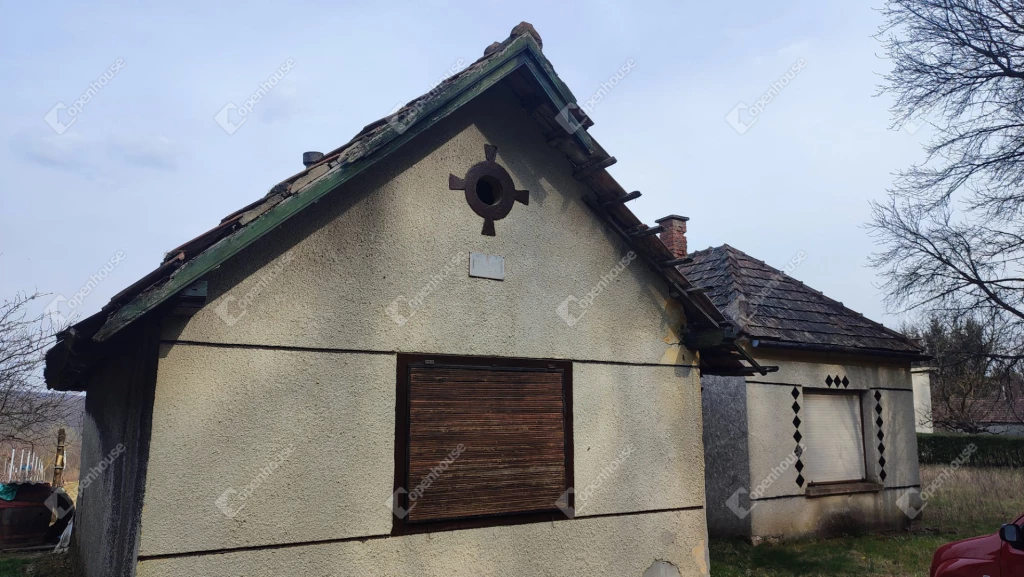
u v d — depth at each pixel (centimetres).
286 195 427
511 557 522
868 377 1166
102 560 532
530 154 586
